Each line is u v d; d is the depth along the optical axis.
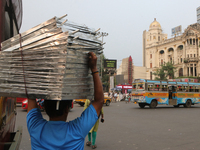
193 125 8.05
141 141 5.47
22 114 10.98
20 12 2.91
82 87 1.29
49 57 1.16
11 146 1.96
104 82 44.06
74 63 1.22
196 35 53.22
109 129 7.19
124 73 71.56
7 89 1.22
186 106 18.27
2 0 1.66
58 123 1.29
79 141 1.26
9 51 1.23
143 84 16.08
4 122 1.93
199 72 51.81
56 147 1.21
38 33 1.25
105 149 4.76
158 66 64.56
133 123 8.52
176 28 60.50
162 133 6.50
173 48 59.25
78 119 1.32
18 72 1.21
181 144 5.14
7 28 2.10
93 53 1.32
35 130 1.29
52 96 1.17
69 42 1.18
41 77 1.19
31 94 1.20
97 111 1.34
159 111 14.02
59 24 1.23
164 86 16.91
